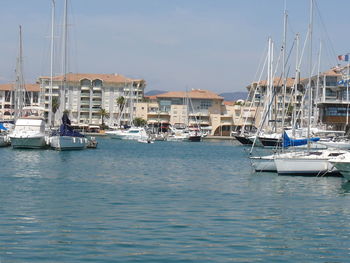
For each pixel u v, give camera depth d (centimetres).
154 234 2088
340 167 3831
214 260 1752
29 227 2162
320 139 7694
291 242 2020
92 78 17338
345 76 11756
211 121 16975
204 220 2398
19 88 9300
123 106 17088
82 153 7088
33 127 7075
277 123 9375
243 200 3052
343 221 2450
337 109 12306
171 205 2817
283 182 3922
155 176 4406
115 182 3856
